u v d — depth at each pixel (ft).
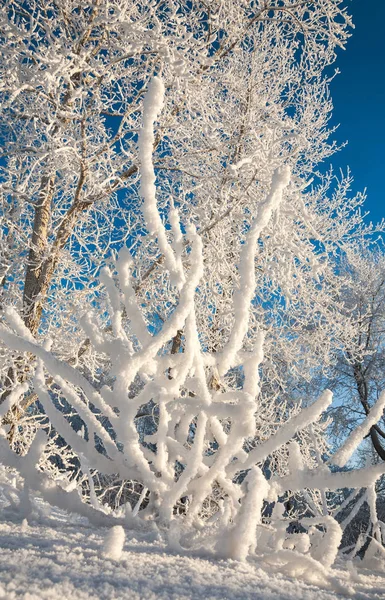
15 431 16.11
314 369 25.62
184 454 3.86
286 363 24.71
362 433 3.48
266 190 19.76
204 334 21.74
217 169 21.85
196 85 18.44
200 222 20.10
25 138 17.76
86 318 3.75
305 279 22.31
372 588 2.72
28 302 16.99
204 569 2.28
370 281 39.70
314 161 27.02
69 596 1.58
